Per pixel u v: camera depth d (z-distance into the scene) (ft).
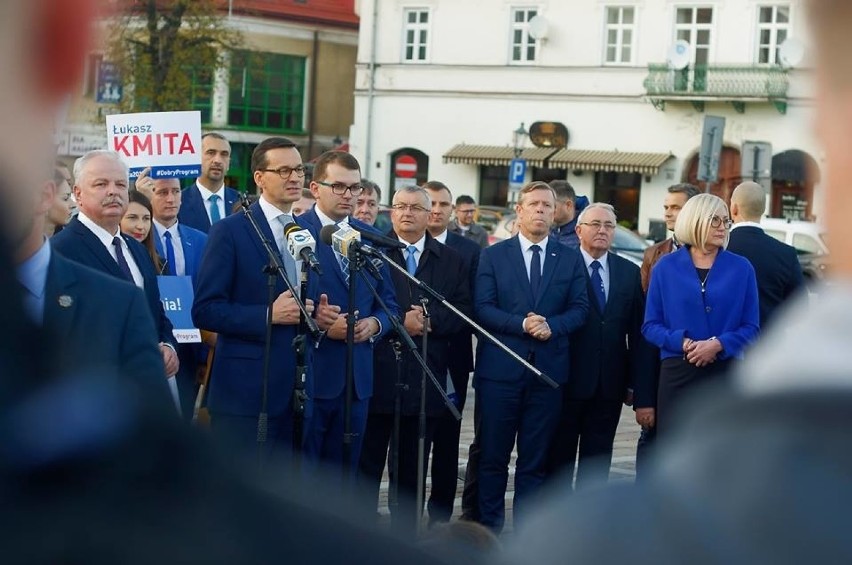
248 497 2.53
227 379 26.37
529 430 32.17
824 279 2.61
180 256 33.17
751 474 2.40
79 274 11.05
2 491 2.38
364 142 166.20
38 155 2.58
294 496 2.60
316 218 29.17
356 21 181.06
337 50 180.04
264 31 173.47
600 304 33.37
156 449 2.49
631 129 151.94
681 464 2.53
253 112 173.68
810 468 2.35
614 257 33.88
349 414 26.30
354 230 26.35
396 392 28.50
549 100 156.56
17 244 2.59
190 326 29.07
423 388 27.89
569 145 155.74
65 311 2.86
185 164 35.06
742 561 2.35
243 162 174.60
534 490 32.12
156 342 11.26
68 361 2.62
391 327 28.76
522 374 31.89
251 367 26.35
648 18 149.07
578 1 154.20
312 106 178.19
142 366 5.86
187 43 124.26
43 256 5.86
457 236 36.47
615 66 152.15
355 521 2.63
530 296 32.09
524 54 158.61
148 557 2.38
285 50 175.83
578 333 33.22
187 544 2.42
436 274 32.58
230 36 131.13
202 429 2.57
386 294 29.50
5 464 2.39
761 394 2.44
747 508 2.38
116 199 24.53
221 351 26.63
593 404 33.78
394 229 32.96
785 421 2.40
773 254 31.71
